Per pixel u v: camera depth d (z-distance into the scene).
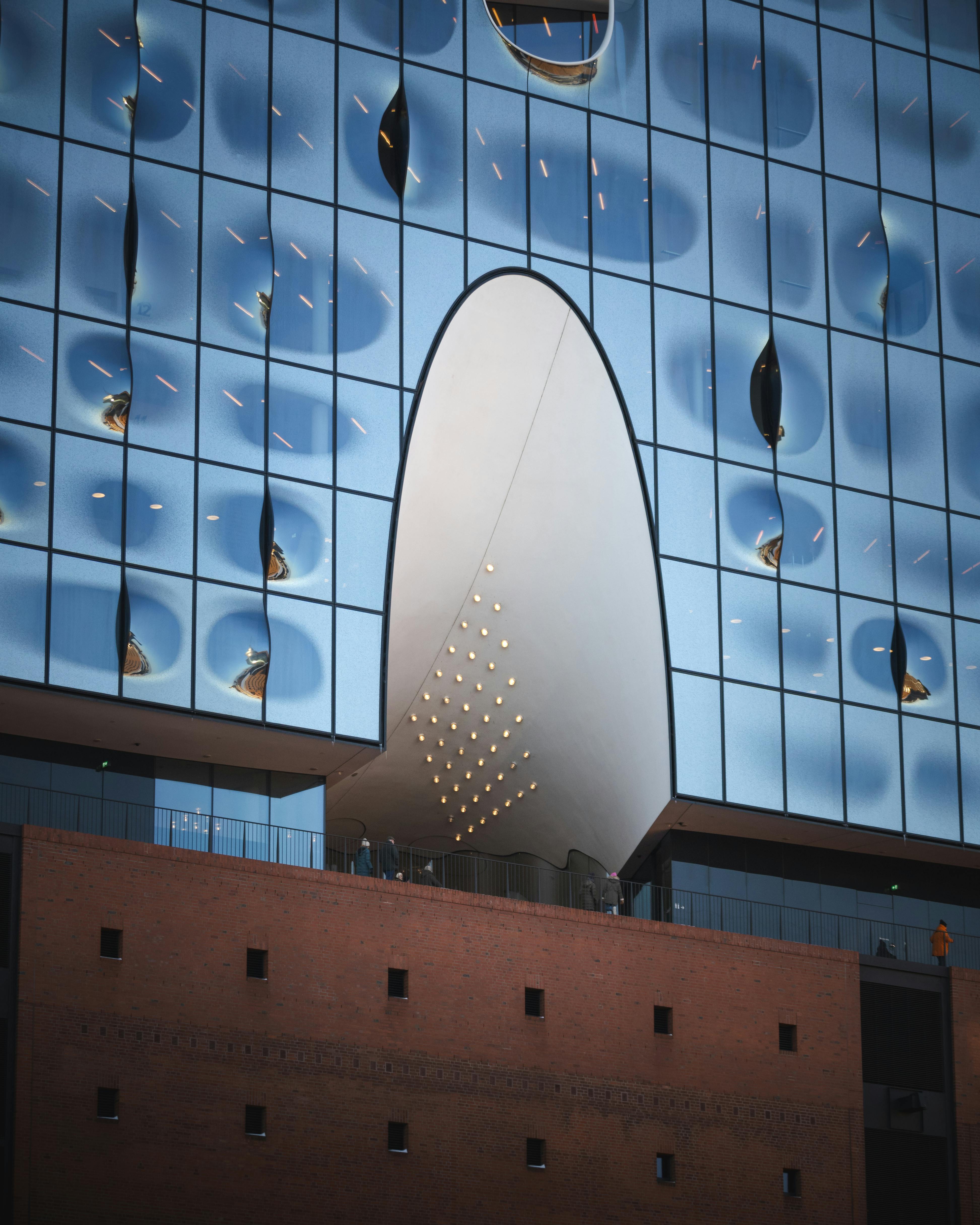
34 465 46.84
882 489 57.66
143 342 48.81
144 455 48.19
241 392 49.81
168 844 48.16
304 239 51.69
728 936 49.84
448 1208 44.09
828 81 60.47
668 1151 47.12
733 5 59.66
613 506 55.28
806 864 56.22
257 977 43.47
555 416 55.38
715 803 53.19
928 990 52.75
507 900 47.00
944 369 59.66
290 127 52.22
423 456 53.25
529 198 55.00
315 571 49.78
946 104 62.25
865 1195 49.53
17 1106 39.97
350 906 44.94
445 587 55.88
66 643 46.25
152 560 47.62
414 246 53.19
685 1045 48.25
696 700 53.69
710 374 56.22
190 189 50.41
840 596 56.19
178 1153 41.38
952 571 58.00
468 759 58.38
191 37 51.44
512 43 55.97
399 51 54.31
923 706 56.47
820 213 59.06
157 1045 41.78
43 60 49.31
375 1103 43.88
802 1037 50.00
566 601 56.62
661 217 56.75
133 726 47.59
